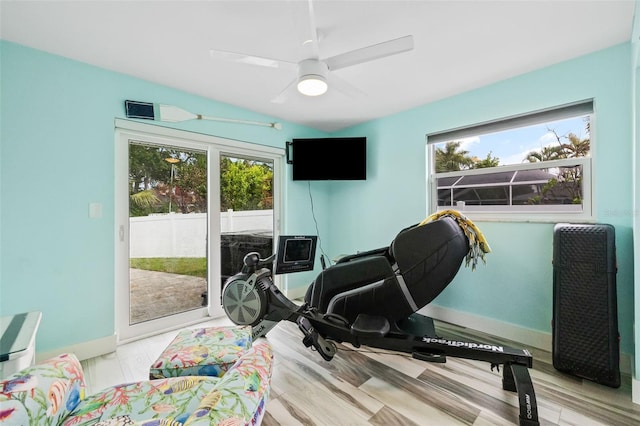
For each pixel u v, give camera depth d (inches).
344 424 56.2
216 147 114.2
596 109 77.2
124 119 89.5
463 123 103.4
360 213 141.0
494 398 63.6
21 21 63.4
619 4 58.7
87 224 83.0
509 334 93.1
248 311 91.7
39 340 75.4
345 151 133.5
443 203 113.9
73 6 58.8
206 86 97.7
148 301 100.5
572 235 75.0
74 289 80.8
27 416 31.9
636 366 62.0
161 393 41.1
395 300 79.4
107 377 73.9
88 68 82.7
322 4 58.3
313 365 78.4
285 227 138.3
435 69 86.4
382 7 59.6
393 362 79.8
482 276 100.0
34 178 74.7
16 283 72.3
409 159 120.5
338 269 87.0
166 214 104.0
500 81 94.3
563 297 73.7
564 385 67.5
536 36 70.2
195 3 58.3
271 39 71.2
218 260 115.7
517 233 92.4
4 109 70.7
